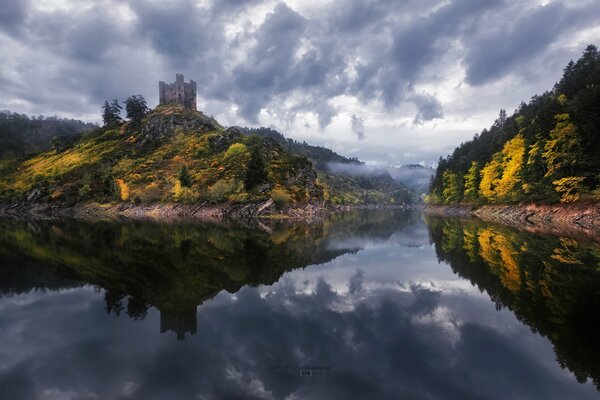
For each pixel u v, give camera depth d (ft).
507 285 60.13
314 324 44.24
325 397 27.22
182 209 306.76
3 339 40.27
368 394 27.76
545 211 202.49
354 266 84.12
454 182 431.02
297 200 311.06
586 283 58.95
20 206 385.91
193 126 501.15
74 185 384.88
